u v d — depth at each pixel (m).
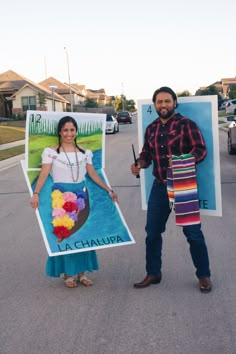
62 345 3.85
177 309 4.44
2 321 4.33
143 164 5.00
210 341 3.82
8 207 9.85
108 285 5.13
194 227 4.73
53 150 4.98
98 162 5.28
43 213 4.96
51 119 5.04
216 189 4.99
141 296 4.78
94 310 4.50
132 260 5.95
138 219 8.20
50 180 5.01
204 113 4.93
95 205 5.12
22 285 5.24
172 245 6.48
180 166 4.55
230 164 14.80
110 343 3.85
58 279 5.39
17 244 6.93
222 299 4.62
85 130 5.17
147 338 3.90
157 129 4.78
